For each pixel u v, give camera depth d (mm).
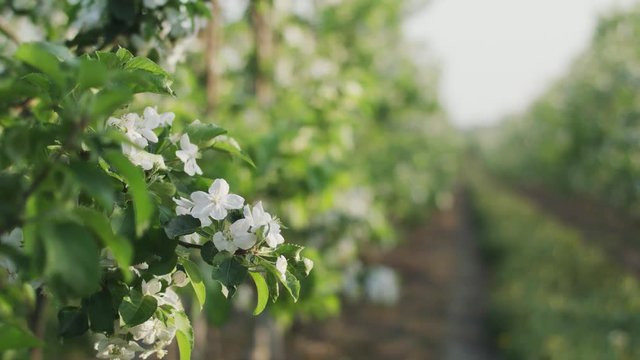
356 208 5707
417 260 14281
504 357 8156
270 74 4867
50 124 1434
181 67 3602
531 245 12461
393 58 10297
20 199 1271
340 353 8047
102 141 1331
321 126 4555
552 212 19969
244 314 7531
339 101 4652
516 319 8648
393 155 11750
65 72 1385
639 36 12781
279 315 4215
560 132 15789
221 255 1598
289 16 5203
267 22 4758
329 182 4188
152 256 1583
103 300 1614
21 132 1395
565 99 15828
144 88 1636
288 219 4285
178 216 1581
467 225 21141
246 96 4793
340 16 6832
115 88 1458
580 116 14422
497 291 10672
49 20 2963
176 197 1693
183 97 3607
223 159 2736
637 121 12578
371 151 10133
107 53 1641
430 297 11273
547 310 8148
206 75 3838
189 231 1572
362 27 7441
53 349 5254
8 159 1457
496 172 39750
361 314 9789
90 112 1295
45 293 1696
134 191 1259
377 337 8836
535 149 23109
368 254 13320
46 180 1275
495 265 13469
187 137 1727
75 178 1256
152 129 1822
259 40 4773
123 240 1255
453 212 25234
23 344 1446
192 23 2396
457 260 14742
